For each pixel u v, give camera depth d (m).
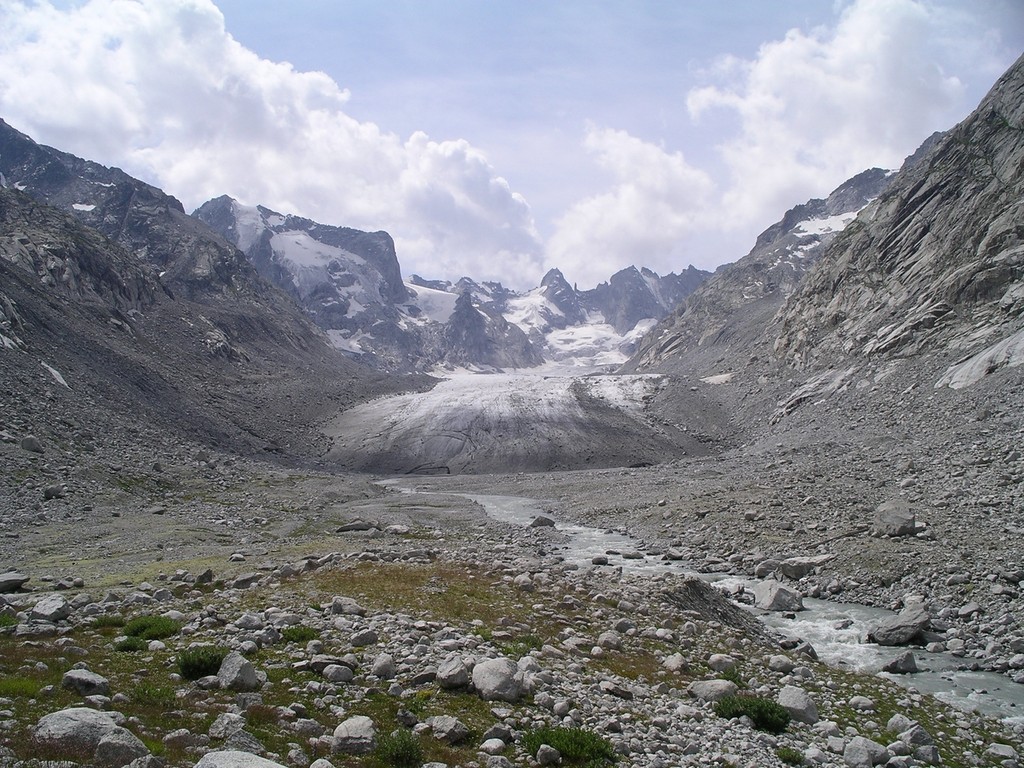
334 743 12.41
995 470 47.78
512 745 13.69
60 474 53.44
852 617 30.52
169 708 13.21
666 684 18.69
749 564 39.97
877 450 69.50
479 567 31.88
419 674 16.34
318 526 52.59
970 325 99.44
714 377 176.25
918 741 16.78
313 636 18.94
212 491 64.44
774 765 14.48
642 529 54.59
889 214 142.50
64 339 106.12
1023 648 24.92
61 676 14.14
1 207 163.25
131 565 31.50
